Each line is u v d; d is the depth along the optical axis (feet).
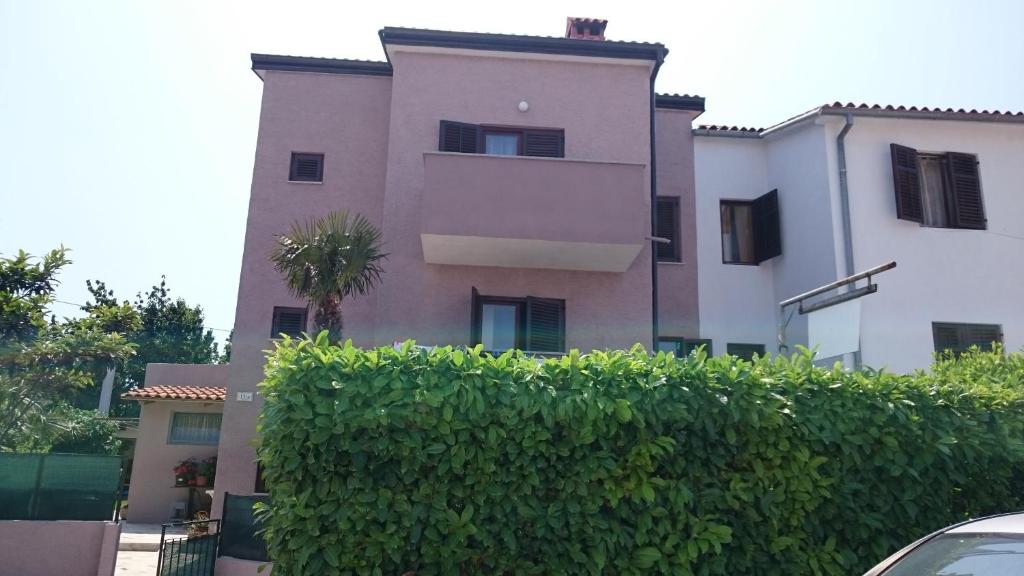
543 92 41.52
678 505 16.21
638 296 40.22
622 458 16.28
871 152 44.04
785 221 46.14
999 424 18.40
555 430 16.24
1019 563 10.22
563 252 37.60
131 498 66.13
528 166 36.78
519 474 15.88
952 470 17.62
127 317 49.52
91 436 76.07
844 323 30.81
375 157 43.68
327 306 32.58
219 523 32.53
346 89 44.50
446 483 15.72
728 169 48.26
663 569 15.93
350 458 15.56
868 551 17.26
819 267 43.06
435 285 39.01
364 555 15.49
